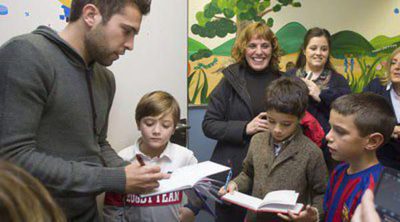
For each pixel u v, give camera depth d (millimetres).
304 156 1325
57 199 938
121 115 1494
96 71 1084
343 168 1150
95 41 926
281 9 2660
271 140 1423
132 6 919
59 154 932
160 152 1381
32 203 391
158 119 1314
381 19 2844
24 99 811
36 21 1199
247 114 1673
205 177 1091
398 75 1837
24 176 425
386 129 1046
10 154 784
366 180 997
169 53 1701
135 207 1225
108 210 1246
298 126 1393
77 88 950
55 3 1246
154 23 1589
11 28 1143
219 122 1695
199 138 2627
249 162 1482
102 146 1208
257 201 1186
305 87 1406
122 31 926
